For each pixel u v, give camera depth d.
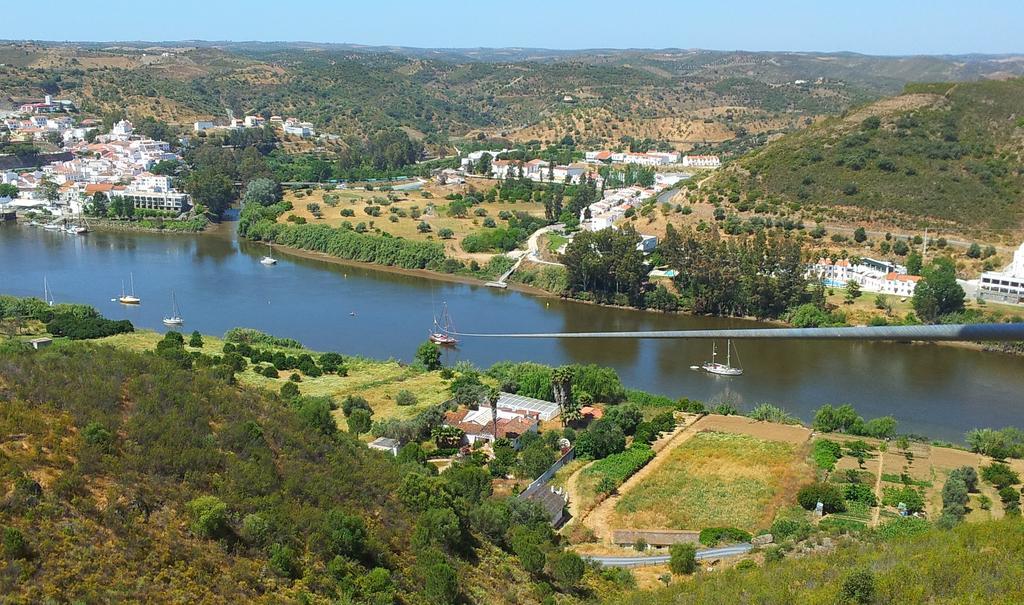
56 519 49.09
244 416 69.19
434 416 99.88
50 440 55.75
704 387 126.06
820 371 133.62
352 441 80.56
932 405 119.25
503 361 130.25
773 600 55.81
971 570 56.28
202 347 130.25
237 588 49.97
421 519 64.56
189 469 58.97
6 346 80.75
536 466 89.38
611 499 85.25
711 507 82.88
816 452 95.50
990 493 85.62
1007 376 132.12
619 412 102.94
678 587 61.88
